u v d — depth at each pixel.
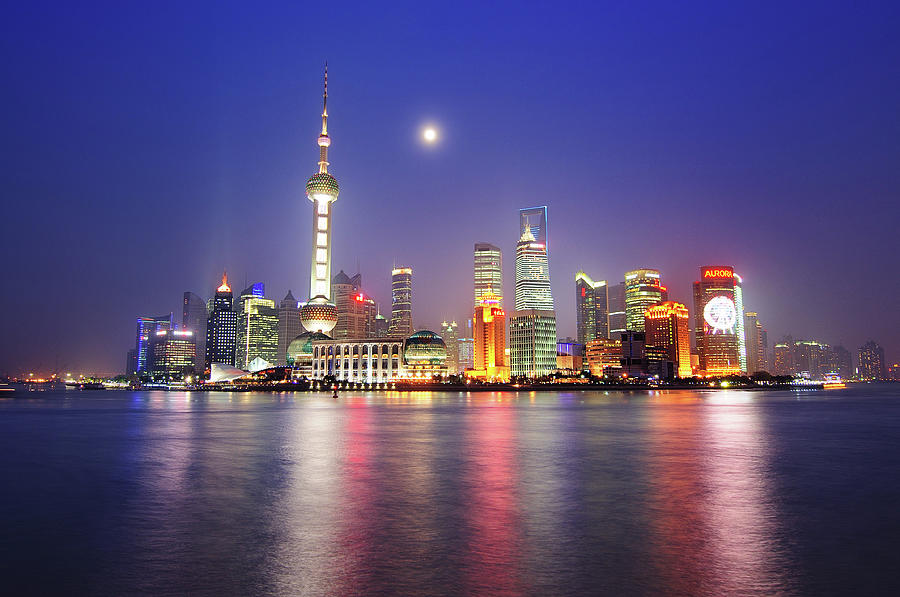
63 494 32.00
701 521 25.19
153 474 39.28
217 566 19.09
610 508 27.83
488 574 18.16
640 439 64.38
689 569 18.61
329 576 18.03
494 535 22.89
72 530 24.00
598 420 100.12
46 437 69.44
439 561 19.50
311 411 140.12
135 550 21.03
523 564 19.16
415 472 39.75
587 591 16.64
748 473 39.09
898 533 23.06
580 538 22.38
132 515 26.72
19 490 33.31
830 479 36.50
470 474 38.72
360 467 42.28
